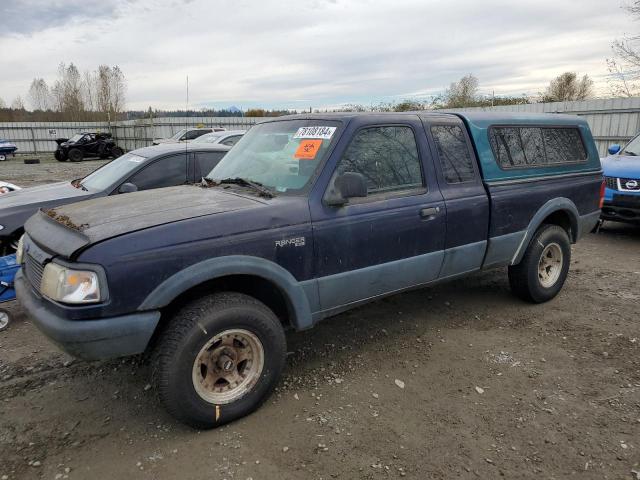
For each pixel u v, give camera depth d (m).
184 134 21.41
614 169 7.75
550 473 2.66
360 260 3.56
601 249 7.38
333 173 3.44
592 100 16.61
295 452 2.85
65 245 2.80
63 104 55.44
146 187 6.01
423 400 3.37
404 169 3.86
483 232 4.32
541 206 4.77
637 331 4.39
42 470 2.72
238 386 3.12
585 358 3.93
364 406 3.30
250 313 3.04
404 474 2.66
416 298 5.29
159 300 2.76
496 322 4.65
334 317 4.79
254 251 3.06
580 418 3.14
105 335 2.67
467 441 2.93
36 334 4.52
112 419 3.20
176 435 3.02
